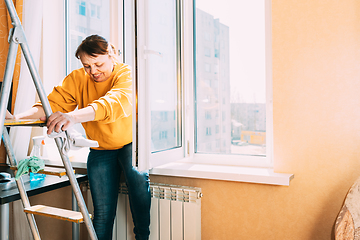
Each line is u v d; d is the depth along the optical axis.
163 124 1.57
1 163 2.04
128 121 1.49
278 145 1.46
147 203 1.49
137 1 1.31
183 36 1.78
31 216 1.14
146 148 1.37
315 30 1.37
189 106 1.83
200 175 1.57
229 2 1.75
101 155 1.54
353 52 1.30
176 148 1.70
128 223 1.70
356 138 1.31
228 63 1.75
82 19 2.18
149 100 1.37
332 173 1.35
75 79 1.57
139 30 1.32
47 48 2.19
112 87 1.41
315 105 1.38
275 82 1.46
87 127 1.51
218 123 1.79
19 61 1.97
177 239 1.57
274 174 1.43
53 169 1.59
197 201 1.55
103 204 1.50
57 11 2.25
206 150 1.83
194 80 1.85
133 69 1.33
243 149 1.73
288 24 1.42
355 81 1.30
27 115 1.33
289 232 1.44
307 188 1.40
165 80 1.58
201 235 1.64
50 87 2.21
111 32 2.01
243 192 1.53
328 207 1.36
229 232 1.57
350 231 1.03
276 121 1.46
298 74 1.41
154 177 1.77
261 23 1.67
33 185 1.50
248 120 1.71
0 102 0.82
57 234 2.13
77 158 2.14
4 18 2.07
